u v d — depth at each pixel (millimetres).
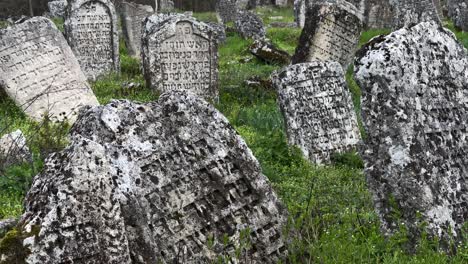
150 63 13336
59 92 11836
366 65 5391
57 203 3748
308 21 15469
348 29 15336
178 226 4453
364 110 5441
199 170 4664
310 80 9797
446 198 5414
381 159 5367
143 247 4035
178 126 4707
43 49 11891
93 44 16609
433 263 4809
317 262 4711
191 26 13445
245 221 4730
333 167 9008
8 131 9609
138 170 4391
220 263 4430
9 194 6887
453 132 5652
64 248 3711
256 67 16641
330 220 5719
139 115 4605
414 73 5426
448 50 5801
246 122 11328
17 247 3621
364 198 6957
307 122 9672
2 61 11609
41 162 7512
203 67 13586
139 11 20516
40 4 34875
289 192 7391
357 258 4844
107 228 3842
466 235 5336
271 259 4762
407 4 19172
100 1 16547
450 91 5730
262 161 8633
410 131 5301
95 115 4559
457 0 24094
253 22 22531
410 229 5258
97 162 3910
